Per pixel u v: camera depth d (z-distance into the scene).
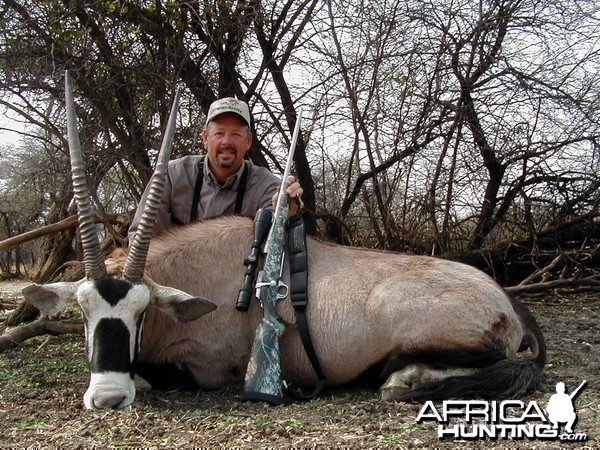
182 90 4.89
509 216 5.96
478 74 5.50
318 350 2.54
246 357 2.62
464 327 2.40
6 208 10.81
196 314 2.40
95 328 2.26
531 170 5.73
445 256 5.52
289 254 2.59
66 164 5.01
